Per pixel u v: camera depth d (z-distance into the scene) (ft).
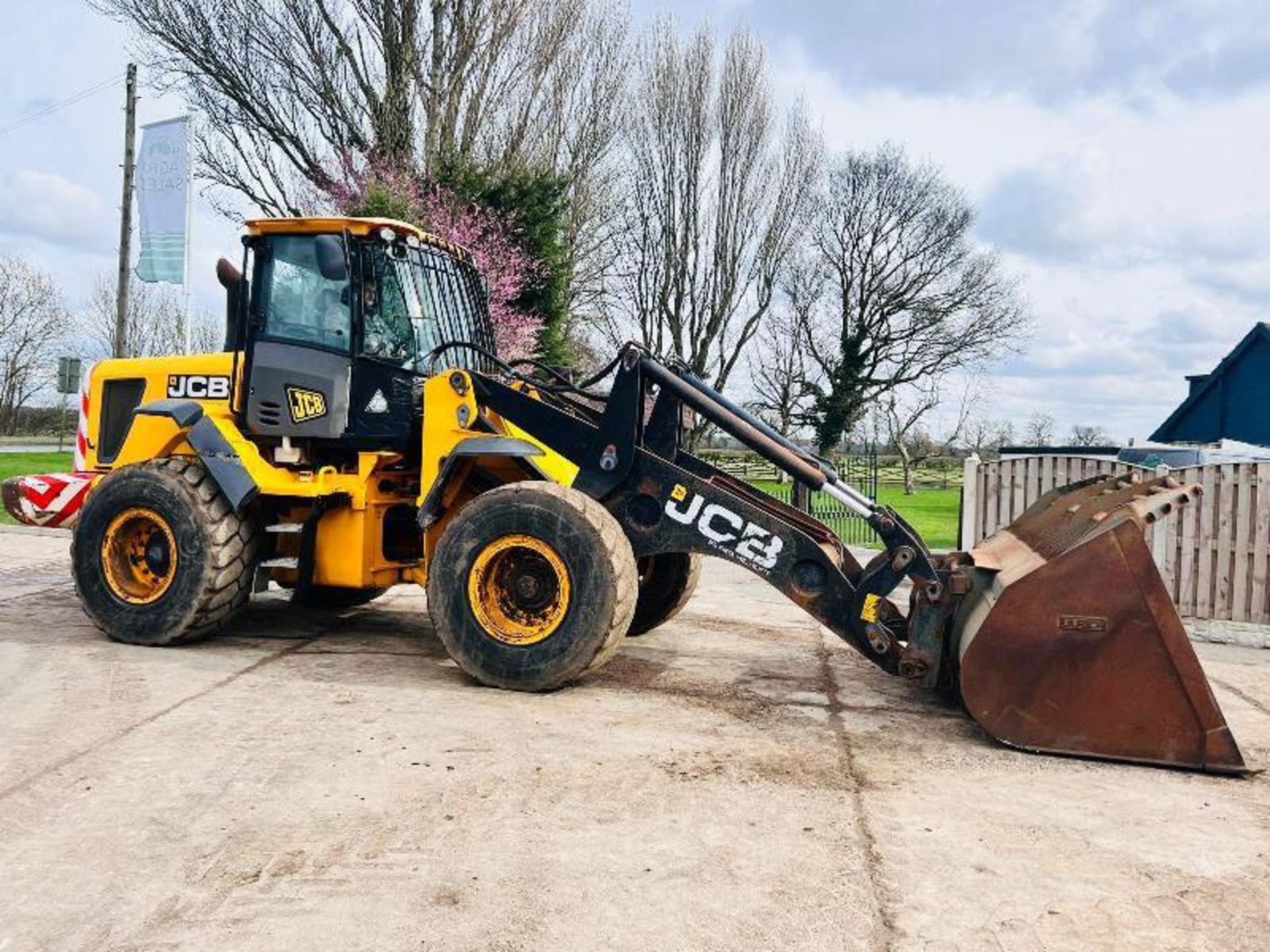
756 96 99.96
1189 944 8.55
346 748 13.17
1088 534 13.57
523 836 10.41
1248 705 17.72
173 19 61.52
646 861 9.89
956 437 134.31
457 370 18.08
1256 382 80.69
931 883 9.61
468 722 14.51
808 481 16.07
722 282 101.65
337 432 19.12
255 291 19.79
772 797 11.81
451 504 18.61
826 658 19.99
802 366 121.90
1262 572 25.23
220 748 13.03
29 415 140.05
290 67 63.10
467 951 8.14
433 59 64.18
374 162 59.11
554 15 67.31
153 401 21.86
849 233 122.83
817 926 8.69
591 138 73.31
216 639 20.24
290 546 20.75
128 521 19.25
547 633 16.15
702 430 72.64
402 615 23.48
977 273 122.42
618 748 13.46
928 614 15.35
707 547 16.61
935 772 12.92
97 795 11.28
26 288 136.56
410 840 10.24
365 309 19.27
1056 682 13.61
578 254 76.48
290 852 9.92
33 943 8.12
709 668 18.79
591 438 17.34
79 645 19.19
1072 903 9.25
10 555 31.78
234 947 8.13
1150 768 13.30
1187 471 25.89
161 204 51.65
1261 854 10.50
